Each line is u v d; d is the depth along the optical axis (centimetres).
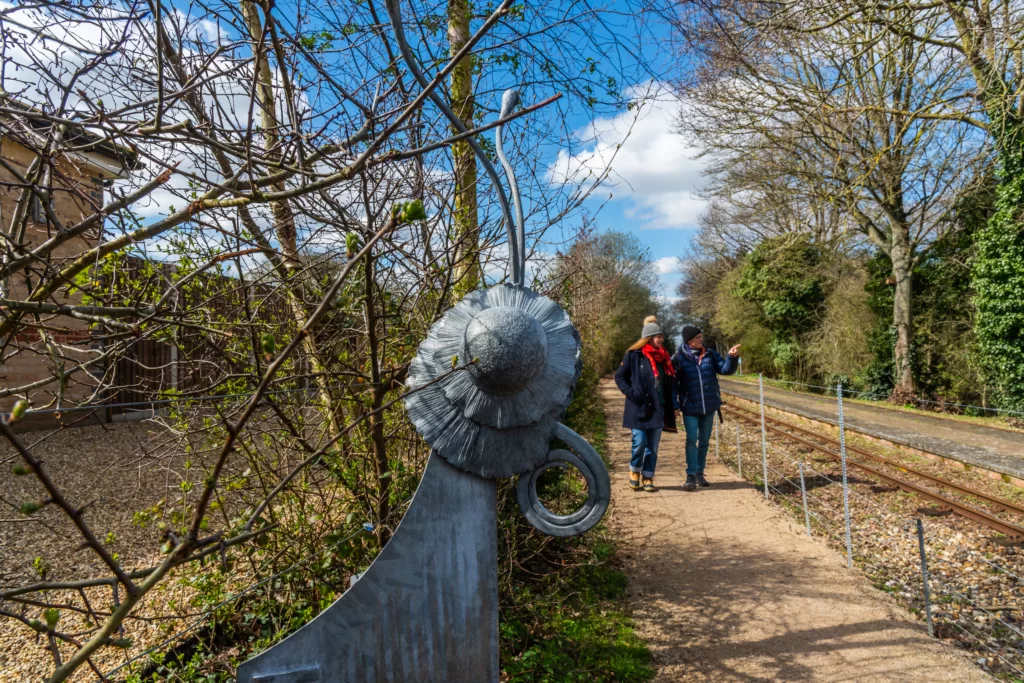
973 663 350
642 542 551
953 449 1003
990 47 995
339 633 194
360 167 159
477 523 205
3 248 204
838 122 1538
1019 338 1412
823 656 358
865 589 450
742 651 368
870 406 1753
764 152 1711
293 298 293
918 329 1794
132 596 120
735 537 562
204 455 345
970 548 566
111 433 784
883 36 1062
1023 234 1376
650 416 704
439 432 203
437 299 346
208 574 335
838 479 841
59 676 110
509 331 196
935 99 1309
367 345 331
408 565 199
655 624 405
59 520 523
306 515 337
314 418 343
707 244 3219
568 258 460
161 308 212
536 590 421
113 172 258
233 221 250
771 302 2741
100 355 233
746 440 1227
